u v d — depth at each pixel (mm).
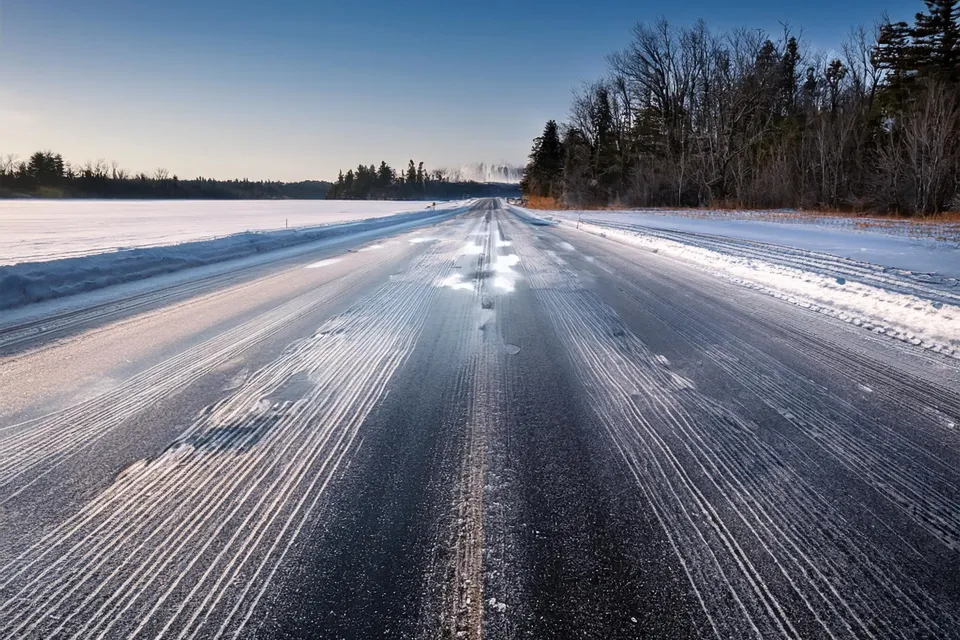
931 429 2682
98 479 2244
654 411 2928
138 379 3438
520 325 4836
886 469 2307
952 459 2387
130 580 1662
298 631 1465
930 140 20250
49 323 4914
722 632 1470
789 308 5473
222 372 3574
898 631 1469
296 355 3949
